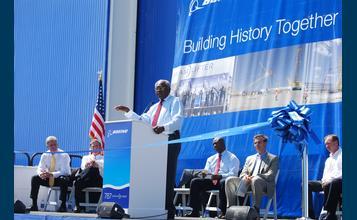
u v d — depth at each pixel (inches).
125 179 298.8
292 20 407.5
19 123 605.6
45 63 590.6
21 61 609.3
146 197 301.1
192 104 466.3
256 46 427.2
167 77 511.5
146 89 525.7
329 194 326.6
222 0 453.7
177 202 428.5
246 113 427.5
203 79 461.1
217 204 383.2
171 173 309.4
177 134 311.6
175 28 508.7
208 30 461.7
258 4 429.1
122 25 539.5
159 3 522.0
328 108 382.3
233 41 442.6
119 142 303.9
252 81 426.9
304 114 282.2
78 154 553.9
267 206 332.5
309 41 396.8
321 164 380.2
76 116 561.0
